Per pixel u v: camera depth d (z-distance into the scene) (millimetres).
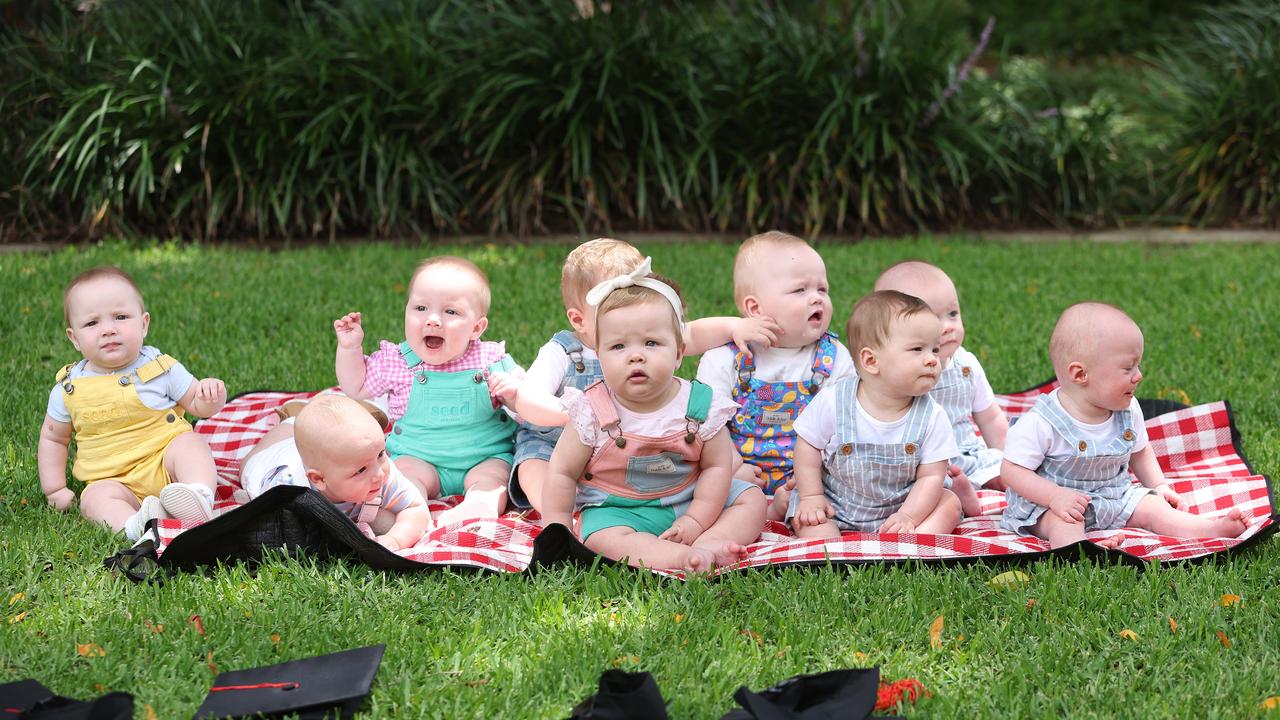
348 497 3404
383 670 2615
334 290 6613
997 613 2928
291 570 3129
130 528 3416
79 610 2895
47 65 8305
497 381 3869
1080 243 8266
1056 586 3021
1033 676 2617
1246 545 3227
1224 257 7625
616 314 3279
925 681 2598
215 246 7992
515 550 3361
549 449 3863
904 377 3436
